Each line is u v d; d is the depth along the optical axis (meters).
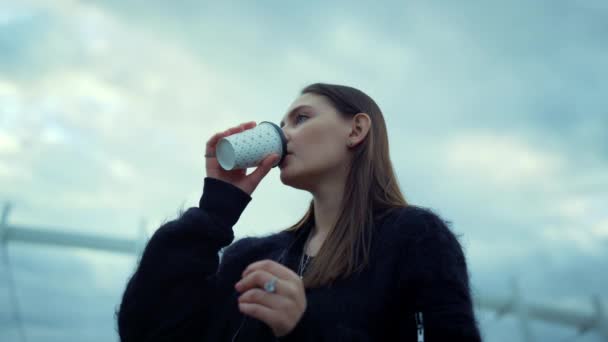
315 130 1.39
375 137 1.46
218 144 1.33
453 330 1.00
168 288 1.23
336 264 1.18
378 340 1.08
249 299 0.92
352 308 1.10
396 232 1.19
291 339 0.90
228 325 1.28
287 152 1.38
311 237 1.44
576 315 6.33
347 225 1.27
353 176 1.38
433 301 1.04
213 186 1.32
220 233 1.25
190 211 1.28
